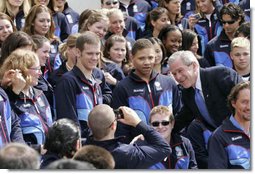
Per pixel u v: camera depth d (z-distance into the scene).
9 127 5.43
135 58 6.40
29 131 5.68
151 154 4.99
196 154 6.08
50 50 7.41
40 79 6.43
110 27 8.19
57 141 4.61
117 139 4.96
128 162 4.89
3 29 7.00
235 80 6.03
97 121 4.90
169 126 5.73
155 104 6.38
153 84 6.46
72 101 6.10
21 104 5.72
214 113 6.09
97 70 6.66
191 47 8.01
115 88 6.45
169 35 7.82
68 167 3.42
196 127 6.16
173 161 5.75
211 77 6.04
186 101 6.12
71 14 8.98
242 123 5.55
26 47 6.31
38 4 7.80
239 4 9.36
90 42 6.25
